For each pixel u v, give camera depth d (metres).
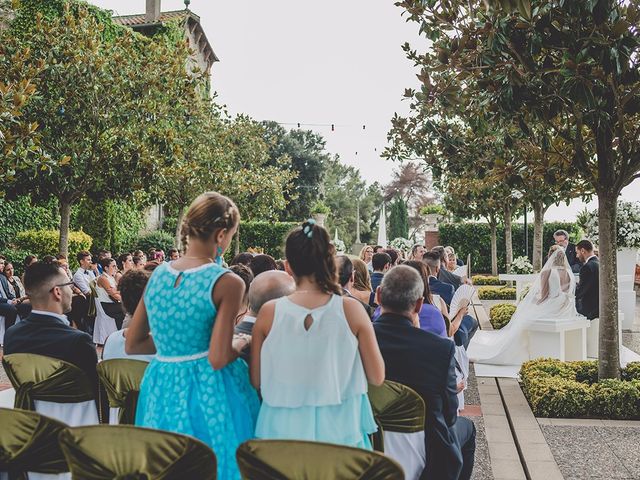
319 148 58.94
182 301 2.69
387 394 3.29
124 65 13.70
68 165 12.68
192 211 2.81
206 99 21.05
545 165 7.54
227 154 23.62
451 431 3.62
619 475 4.71
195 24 34.72
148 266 6.95
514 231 31.56
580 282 9.83
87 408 3.65
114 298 10.48
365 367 2.75
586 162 7.05
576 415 6.33
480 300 18.30
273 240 34.72
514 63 6.63
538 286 9.01
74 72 12.94
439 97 7.98
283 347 2.69
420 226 71.19
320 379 2.68
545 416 6.38
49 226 20.78
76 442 2.52
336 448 2.26
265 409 2.77
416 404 3.26
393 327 3.48
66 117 13.03
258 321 2.78
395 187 73.75
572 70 5.79
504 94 6.52
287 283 3.36
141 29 29.77
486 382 8.09
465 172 13.37
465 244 32.06
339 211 75.56
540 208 14.77
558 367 7.48
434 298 6.21
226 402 2.75
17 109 9.02
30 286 3.72
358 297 6.20
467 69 7.09
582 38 5.77
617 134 6.64
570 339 9.27
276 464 2.34
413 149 14.05
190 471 2.45
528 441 5.53
